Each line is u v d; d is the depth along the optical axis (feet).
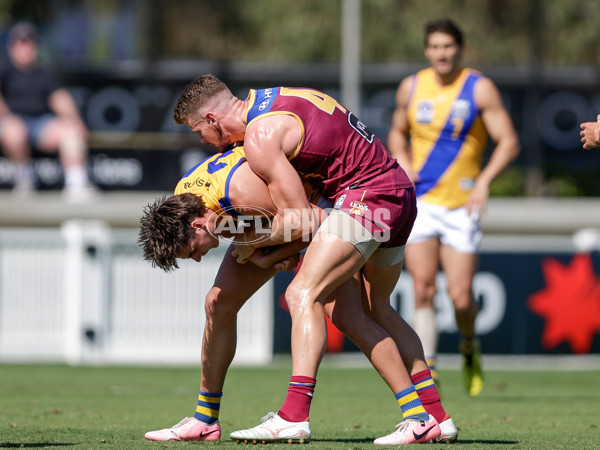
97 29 213.25
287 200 47.24
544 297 121.19
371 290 52.44
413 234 77.97
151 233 48.47
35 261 118.11
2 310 117.80
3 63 184.55
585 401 81.25
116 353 119.03
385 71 172.35
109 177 166.09
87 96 167.02
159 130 167.53
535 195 189.67
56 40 212.64
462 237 77.71
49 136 161.99
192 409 71.77
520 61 281.54
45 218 152.97
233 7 285.64
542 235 157.28
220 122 49.60
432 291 78.02
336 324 50.75
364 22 267.39
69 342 118.52
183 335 119.96
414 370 52.34
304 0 274.77
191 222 48.37
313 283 48.19
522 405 77.41
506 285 120.78
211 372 52.29
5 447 47.98
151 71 167.84
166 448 47.26
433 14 273.75
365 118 172.35
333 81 173.78
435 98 79.56
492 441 52.65
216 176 48.70
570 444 51.29
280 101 48.62
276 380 101.19
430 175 79.05
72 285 118.42
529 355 120.88
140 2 218.59
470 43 278.05
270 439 48.57
